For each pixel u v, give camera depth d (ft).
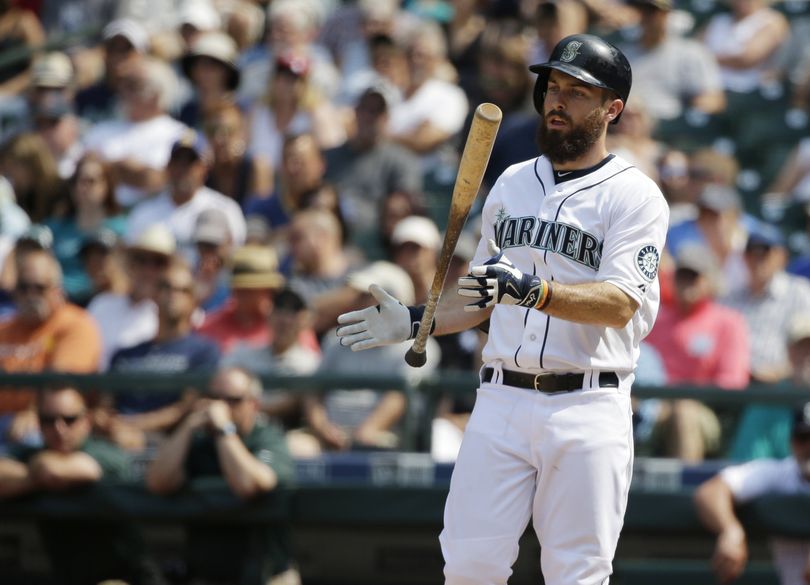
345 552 84.33
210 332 91.56
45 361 88.94
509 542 47.29
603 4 142.61
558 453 46.55
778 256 96.68
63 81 128.88
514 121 110.01
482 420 47.91
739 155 125.90
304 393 84.89
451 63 133.39
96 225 109.40
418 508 79.05
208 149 114.62
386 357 85.61
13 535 87.56
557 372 46.88
